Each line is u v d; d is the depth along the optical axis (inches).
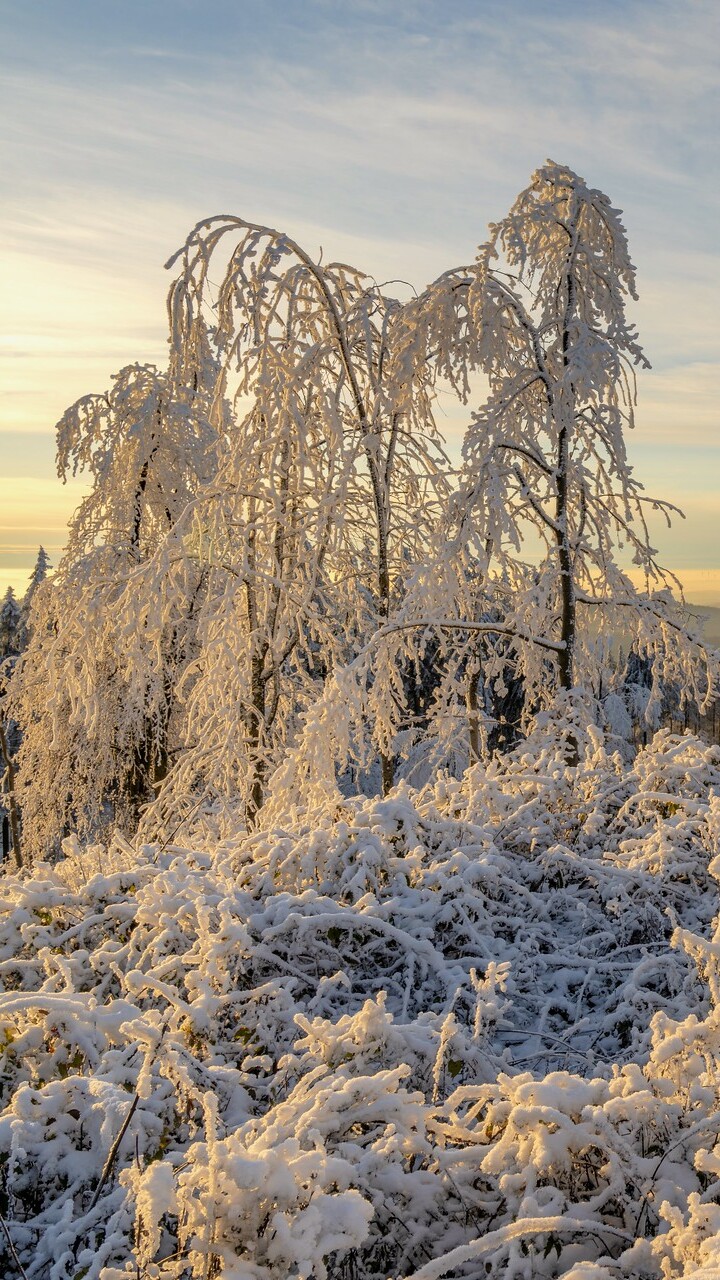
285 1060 118.3
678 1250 76.7
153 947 155.3
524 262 337.7
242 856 185.2
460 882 168.7
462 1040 117.6
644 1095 94.1
